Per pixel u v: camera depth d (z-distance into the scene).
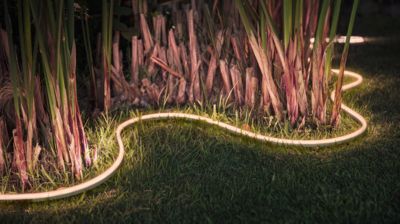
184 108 2.32
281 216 1.64
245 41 2.29
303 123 2.17
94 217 1.65
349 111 2.33
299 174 1.87
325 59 2.15
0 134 1.85
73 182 1.82
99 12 2.32
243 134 2.13
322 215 1.63
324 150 2.05
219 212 1.65
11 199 1.73
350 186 1.79
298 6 2.08
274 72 2.23
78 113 1.86
